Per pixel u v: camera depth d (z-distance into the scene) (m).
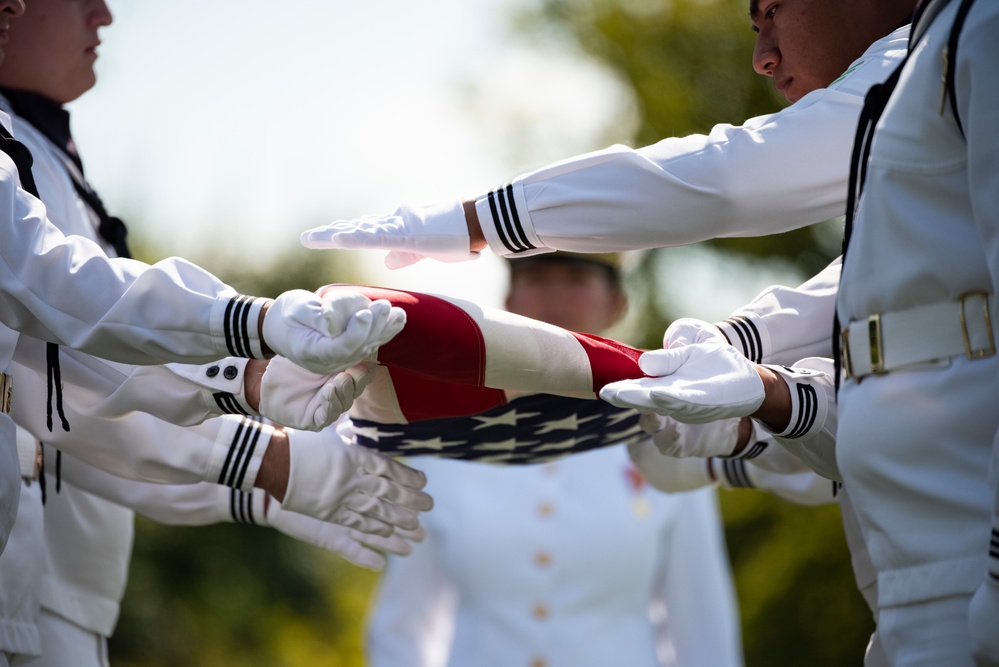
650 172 3.79
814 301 4.08
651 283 14.45
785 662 14.43
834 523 14.24
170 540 16.56
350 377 3.56
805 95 4.01
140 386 3.87
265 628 17.03
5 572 4.11
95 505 4.82
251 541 17.03
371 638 6.66
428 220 3.85
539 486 6.40
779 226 3.91
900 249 3.14
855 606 14.27
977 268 3.03
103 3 4.73
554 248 3.89
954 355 3.07
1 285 3.48
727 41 15.26
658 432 4.18
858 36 3.96
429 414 3.91
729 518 14.48
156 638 16.36
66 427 3.86
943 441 3.05
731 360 3.56
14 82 4.61
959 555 3.01
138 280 3.40
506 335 3.58
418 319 3.50
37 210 3.56
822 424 3.76
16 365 4.22
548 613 6.26
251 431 4.23
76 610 4.75
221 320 3.35
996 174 2.83
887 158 3.17
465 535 6.36
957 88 2.96
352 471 4.16
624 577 6.32
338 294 3.22
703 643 6.46
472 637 6.33
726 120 15.11
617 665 6.21
